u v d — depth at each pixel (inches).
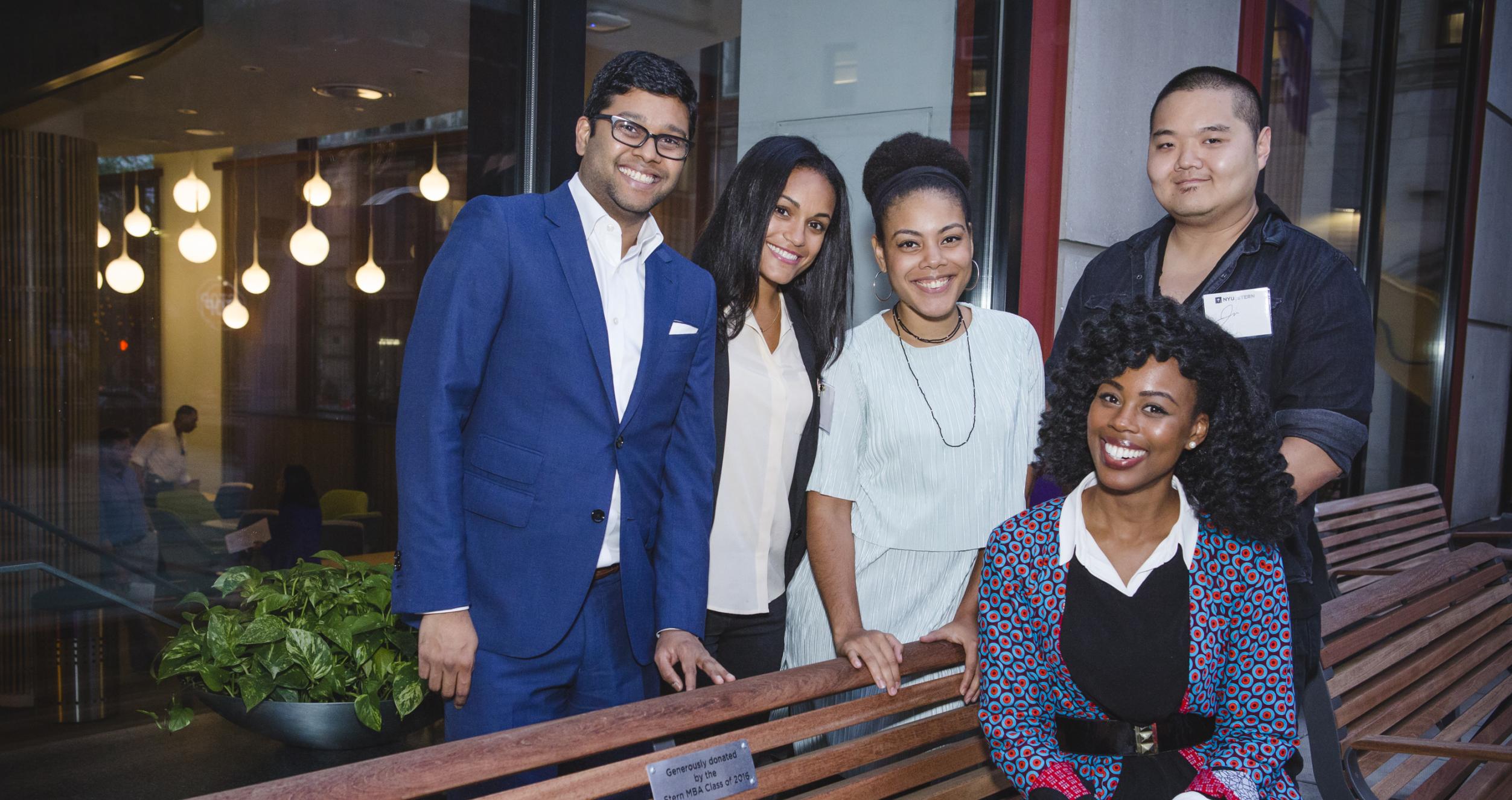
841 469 86.3
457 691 69.1
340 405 87.6
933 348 87.4
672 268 78.4
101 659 74.3
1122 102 167.5
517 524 70.8
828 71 134.3
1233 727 70.1
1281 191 226.5
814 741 96.5
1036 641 72.6
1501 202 333.4
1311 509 90.1
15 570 69.1
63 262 69.7
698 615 78.3
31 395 68.6
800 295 90.4
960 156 89.4
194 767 76.8
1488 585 135.0
